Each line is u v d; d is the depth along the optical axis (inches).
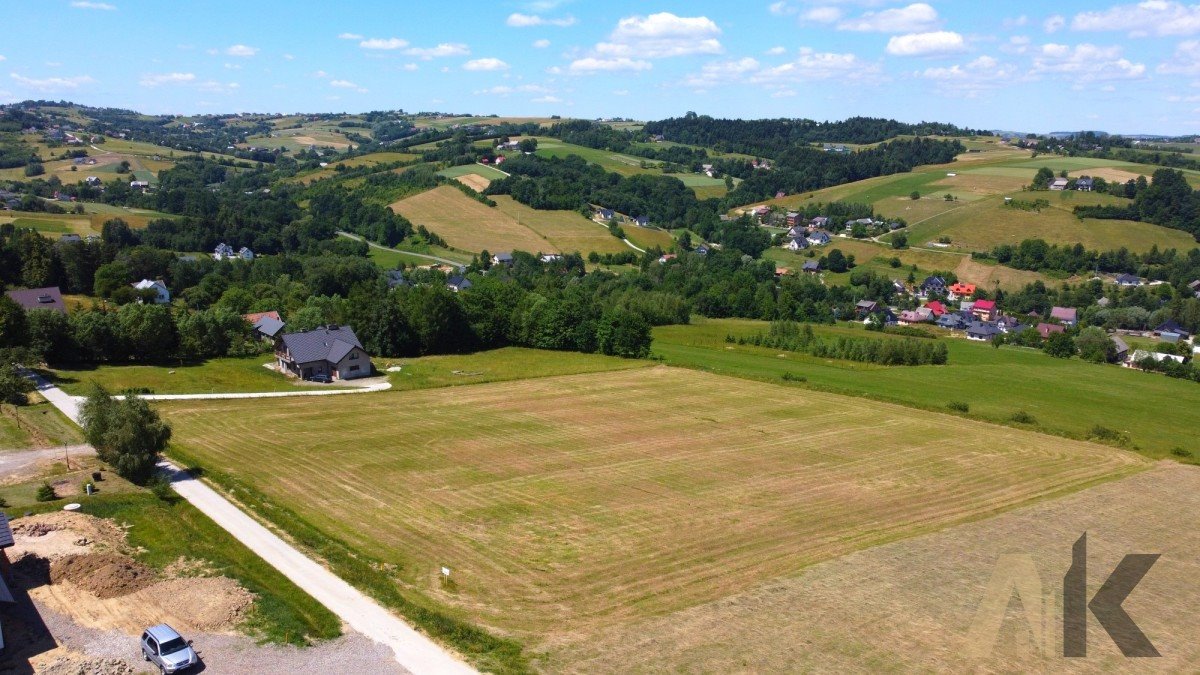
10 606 1401.3
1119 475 2388.0
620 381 3503.9
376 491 2054.6
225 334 3767.2
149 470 2049.7
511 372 3619.6
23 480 1991.9
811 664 1277.1
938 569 1659.7
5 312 3085.6
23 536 1659.7
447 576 1561.3
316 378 3385.8
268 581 1519.4
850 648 1331.2
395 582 1546.5
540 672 1234.0
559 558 1676.9
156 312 3518.7
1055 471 2405.3
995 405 3346.5
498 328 4301.2
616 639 1342.3
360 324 3917.3
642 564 1656.0
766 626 1397.6
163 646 1224.8
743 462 2391.7
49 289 4072.3
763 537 1820.9
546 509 1962.4
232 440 2449.6
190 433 2497.5
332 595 1466.5
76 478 2011.6
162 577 1520.7
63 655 1255.5
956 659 1306.6
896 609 1473.9
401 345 3988.7
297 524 1795.0
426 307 4023.1
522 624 1393.9
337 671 1223.5
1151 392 3833.7
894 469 2365.9
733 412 3002.0
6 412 2566.4
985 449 2605.8
